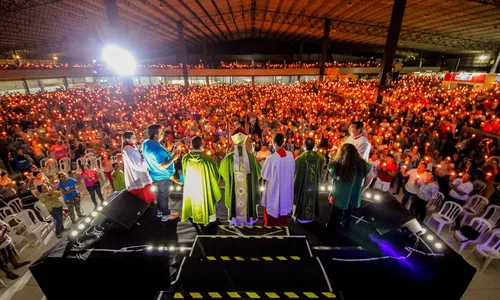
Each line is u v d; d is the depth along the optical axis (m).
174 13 21.19
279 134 3.83
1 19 16.95
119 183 6.47
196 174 3.98
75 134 14.39
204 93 27.83
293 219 4.51
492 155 9.48
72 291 3.65
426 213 7.29
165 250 3.62
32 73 24.94
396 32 14.45
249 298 2.47
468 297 4.65
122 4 15.59
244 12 26.05
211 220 4.30
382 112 15.49
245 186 4.01
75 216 7.38
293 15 26.06
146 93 29.77
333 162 3.87
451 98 20.75
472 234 5.62
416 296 3.59
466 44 30.14
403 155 9.62
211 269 2.98
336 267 3.49
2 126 15.16
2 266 5.05
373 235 4.04
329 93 27.56
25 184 7.57
